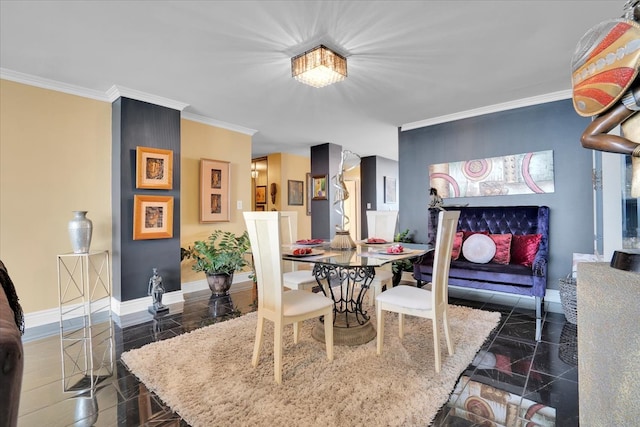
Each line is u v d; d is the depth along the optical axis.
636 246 2.46
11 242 2.68
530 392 1.72
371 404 1.57
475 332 2.51
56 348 2.36
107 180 3.21
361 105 3.63
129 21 1.98
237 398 1.62
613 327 0.73
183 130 3.94
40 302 2.80
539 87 3.15
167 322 2.86
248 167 4.68
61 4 1.80
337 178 2.74
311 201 5.93
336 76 2.48
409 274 4.52
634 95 0.73
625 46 0.72
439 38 2.22
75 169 3.01
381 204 7.14
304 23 2.03
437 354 1.89
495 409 1.57
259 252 1.91
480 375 1.90
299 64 2.42
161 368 1.95
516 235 3.39
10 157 2.67
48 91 2.87
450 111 3.88
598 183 3.00
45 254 2.84
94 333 2.63
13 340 0.62
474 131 3.90
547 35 2.19
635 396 0.64
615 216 2.60
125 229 3.12
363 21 2.01
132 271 3.16
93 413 1.57
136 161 3.18
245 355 2.12
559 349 2.24
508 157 3.67
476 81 2.98
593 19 2.00
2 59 2.46
